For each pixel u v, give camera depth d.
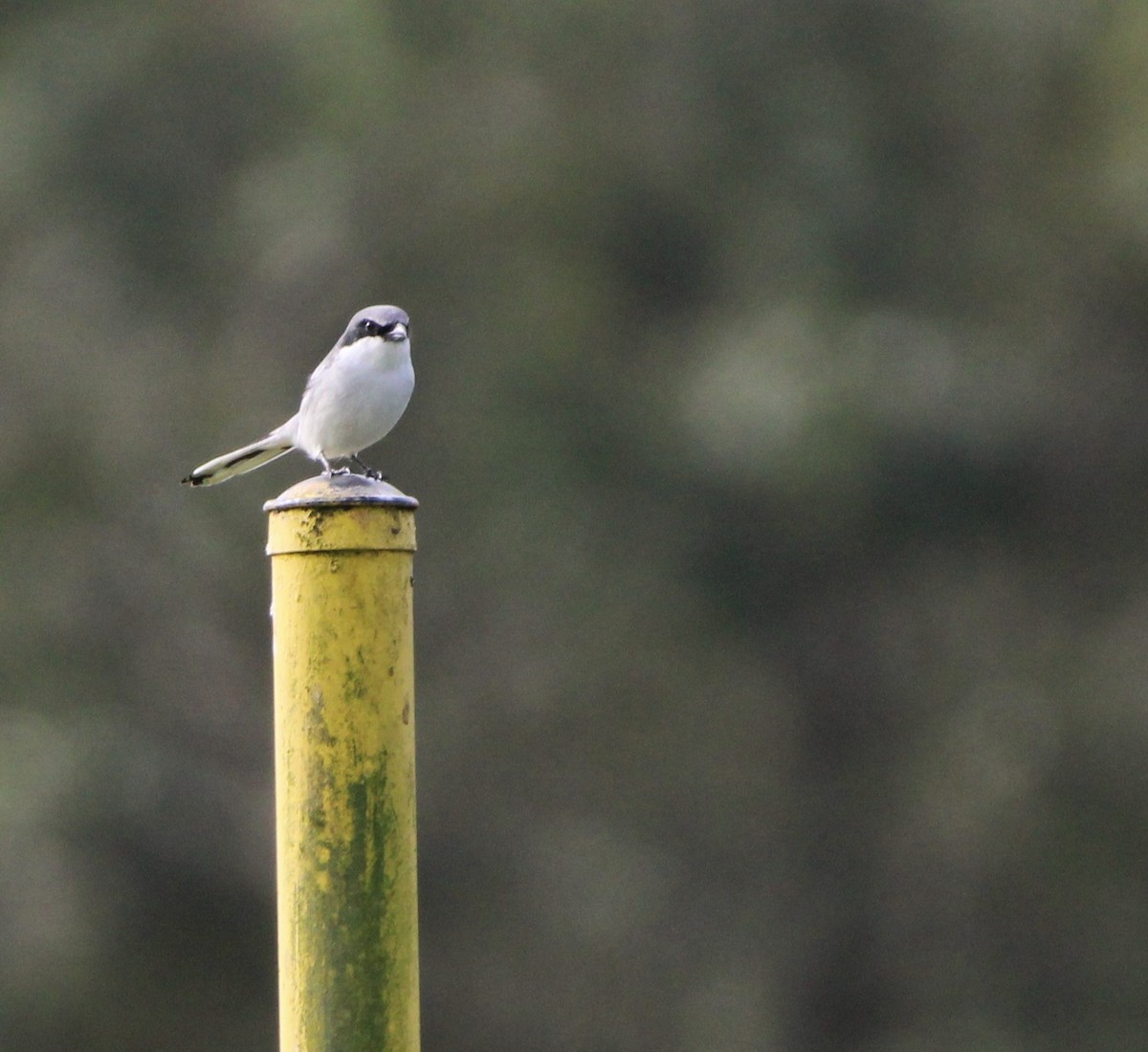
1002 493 15.34
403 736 3.67
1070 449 15.59
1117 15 15.56
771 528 15.02
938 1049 15.51
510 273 15.33
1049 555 15.80
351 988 3.58
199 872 14.30
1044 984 15.70
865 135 15.59
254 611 14.90
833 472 14.23
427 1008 15.04
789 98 15.41
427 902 15.11
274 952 14.38
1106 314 15.70
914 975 15.84
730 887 15.70
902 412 14.45
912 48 15.65
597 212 15.34
